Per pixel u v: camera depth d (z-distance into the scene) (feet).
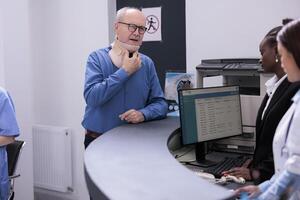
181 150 7.45
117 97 7.25
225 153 7.63
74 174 12.12
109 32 11.14
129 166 3.96
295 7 8.71
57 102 12.24
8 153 8.45
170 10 10.44
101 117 7.23
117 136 5.68
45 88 12.39
